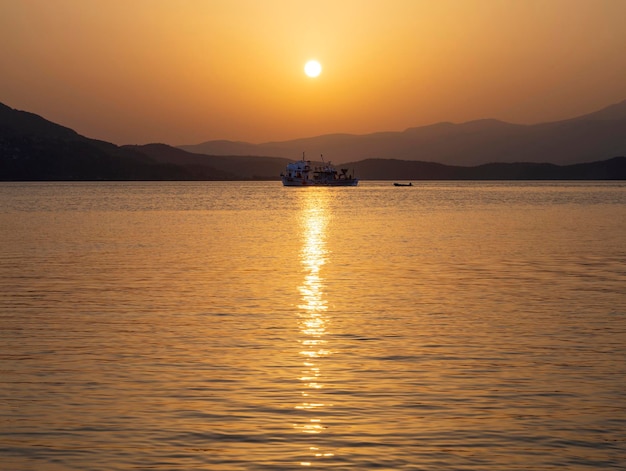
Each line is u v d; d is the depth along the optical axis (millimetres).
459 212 125500
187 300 32094
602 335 24859
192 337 24547
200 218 107688
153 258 50156
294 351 22625
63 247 58719
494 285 36719
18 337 24594
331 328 26031
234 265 45812
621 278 39312
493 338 24422
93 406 17422
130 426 16125
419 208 143500
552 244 61562
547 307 30328
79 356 22000
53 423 16297
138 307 30375
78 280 38531
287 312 29219
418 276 40250
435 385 19094
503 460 14375
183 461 14320
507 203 167250
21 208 136500
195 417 16672
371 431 15875
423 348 23016
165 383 19234
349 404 17594
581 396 18188
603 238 68062
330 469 13969
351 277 39844
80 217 107375
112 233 75375
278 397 18109
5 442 15219
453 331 25516
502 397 18109
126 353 22391
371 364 21141
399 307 30344
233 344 23562
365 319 27719
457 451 14805
